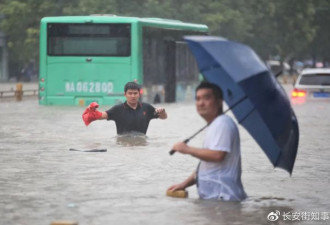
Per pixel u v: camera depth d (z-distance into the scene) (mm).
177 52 62188
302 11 136000
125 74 54125
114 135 31297
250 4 128875
